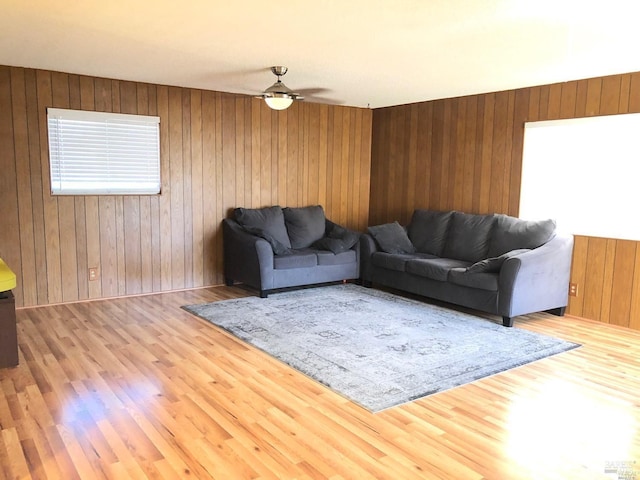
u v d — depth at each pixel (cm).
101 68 451
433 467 228
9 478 214
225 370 335
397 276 546
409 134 647
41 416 269
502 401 297
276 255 545
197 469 223
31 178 468
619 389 318
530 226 485
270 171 621
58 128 477
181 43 360
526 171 521
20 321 436
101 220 510
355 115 688
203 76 482
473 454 240
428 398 299
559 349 388
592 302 472
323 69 439
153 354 362
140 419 267
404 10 281
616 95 444
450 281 484
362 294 556
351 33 328
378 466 228
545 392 311
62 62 429
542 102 500
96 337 398
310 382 318
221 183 584
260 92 572
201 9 286
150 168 534
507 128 534
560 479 221
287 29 322
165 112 535
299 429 260
